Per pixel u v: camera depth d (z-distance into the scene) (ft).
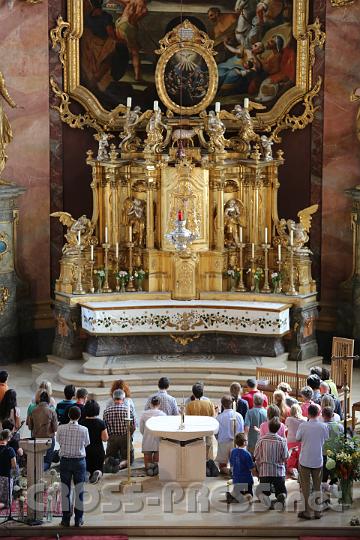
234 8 111.45
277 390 84.07
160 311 107.45
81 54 111.55
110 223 111.24
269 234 112.06
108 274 111.65
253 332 106.83
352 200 111.34
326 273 113.09
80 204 113.80
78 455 75.72
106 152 110.52
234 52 112.16
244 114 111.04
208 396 102.22
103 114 112.37
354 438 78.18
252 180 111.34
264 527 74.33
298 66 111.04
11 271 110.22
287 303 107.76
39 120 111.45
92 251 108.99
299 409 80.89
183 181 109.40
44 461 80.84
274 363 105.81
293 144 113.09
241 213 111.86
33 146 111.55
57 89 111.45
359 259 109.81
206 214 110.52
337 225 112.37
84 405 82.64
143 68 112.47
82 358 108.78
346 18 109.70
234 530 74.23
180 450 80.84
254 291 110.22
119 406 83.61
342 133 111.24
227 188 111.55
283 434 80.53
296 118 112.16
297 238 108.88
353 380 105.91
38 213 112.47
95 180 110.93
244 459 77.61
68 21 110.83
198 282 110.93
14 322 110.83
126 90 112.88
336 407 84.07
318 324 112.98
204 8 111.55
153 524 74.69
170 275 110.83
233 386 84.84
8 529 73.92
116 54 112.06
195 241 110.01
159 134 110.32
